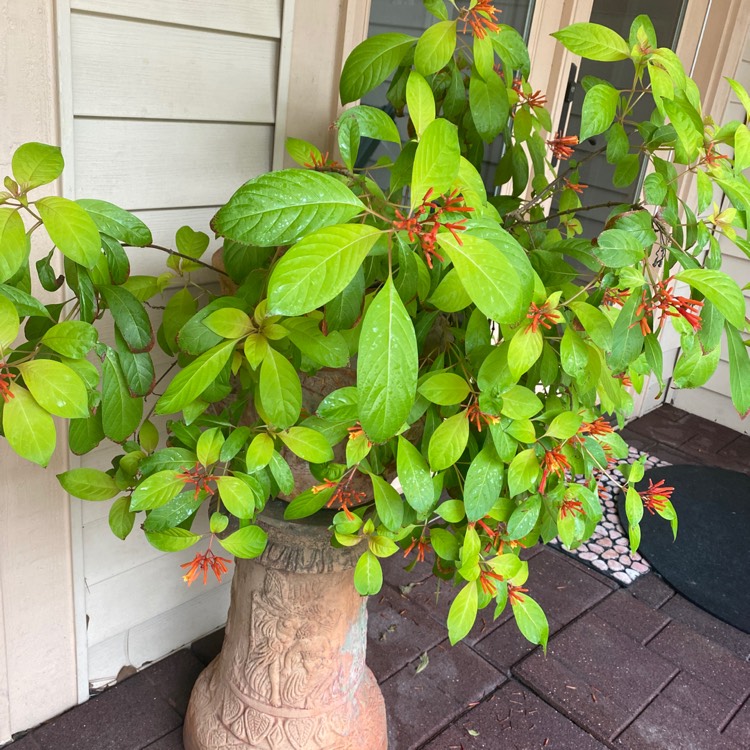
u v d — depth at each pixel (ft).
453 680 6.35
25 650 5.31
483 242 2.61
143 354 3.70
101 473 3.90
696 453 11.21
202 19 4.59
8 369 3.25
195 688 5.54
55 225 3.00
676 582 8.02
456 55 4.78
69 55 4.11
